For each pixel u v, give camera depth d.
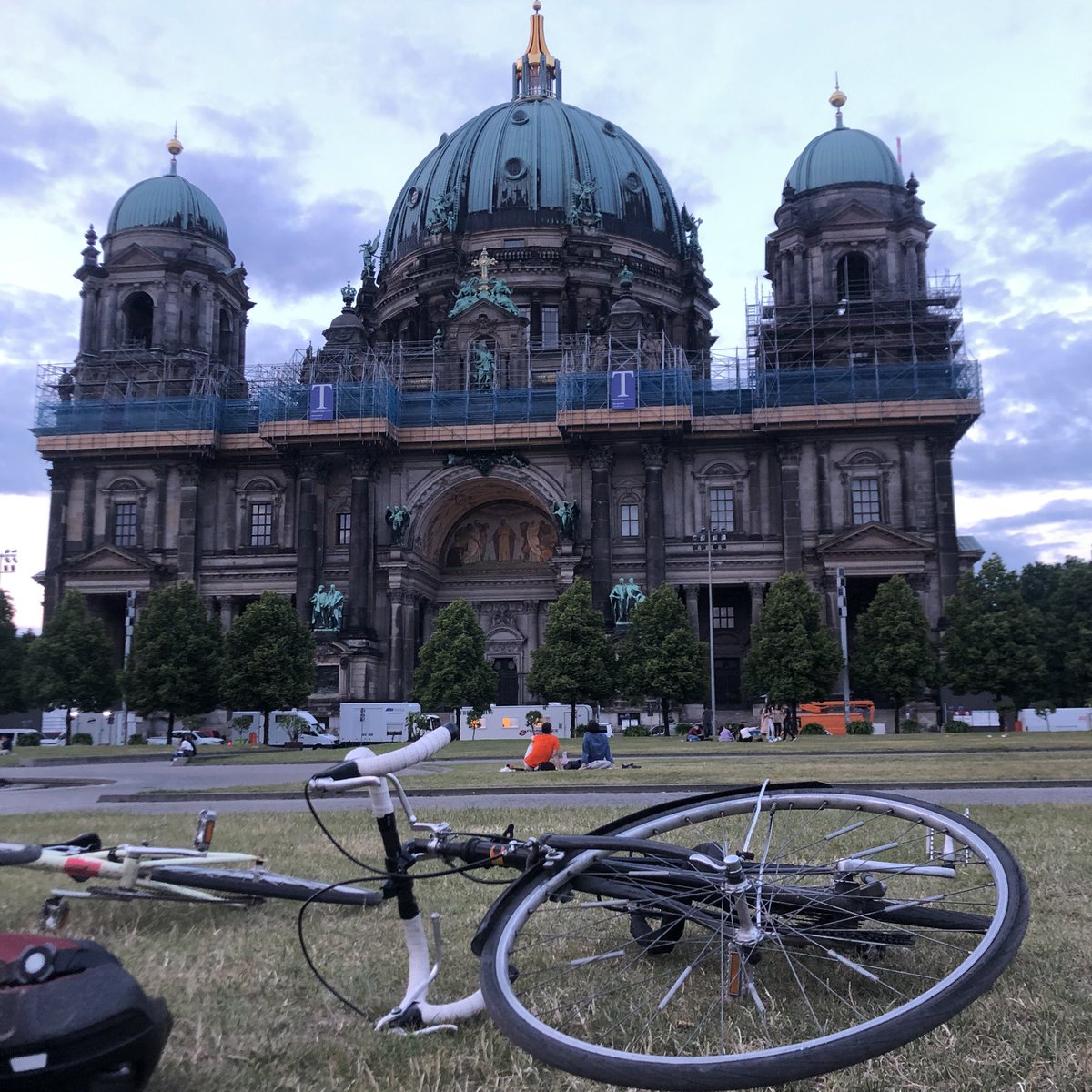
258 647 83.06
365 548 98.56
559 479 101.12
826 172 105.38
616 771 35.88
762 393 98.62
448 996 7.91
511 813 21.55
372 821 20.42
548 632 88.75
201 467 104.62
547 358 110.19
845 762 38.31
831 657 85.38
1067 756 40.62
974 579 87.56
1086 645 88.88
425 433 100.62
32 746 81.81
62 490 104.75
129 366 108.12
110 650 91.25
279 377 105.88
